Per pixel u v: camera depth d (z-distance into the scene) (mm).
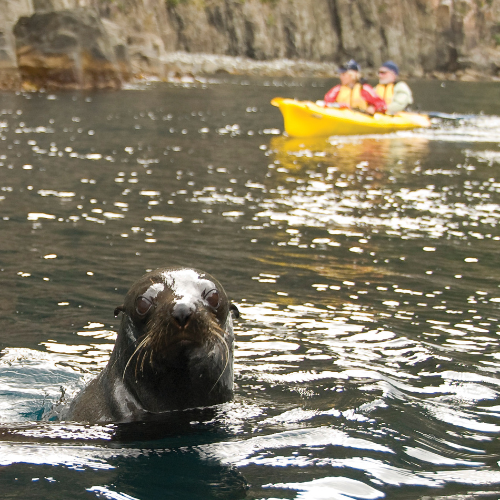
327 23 45281
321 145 14703
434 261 6500
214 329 3072
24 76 24250
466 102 26703
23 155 11688
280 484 2660
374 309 5129
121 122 16844
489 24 47656
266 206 8695
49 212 7891
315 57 45062
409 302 5309
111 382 3416
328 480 2703
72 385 3877
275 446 3000
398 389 3740
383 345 4434
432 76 46562
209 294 3191
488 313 5094
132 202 8609
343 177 10984
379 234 7488
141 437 3072
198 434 3102
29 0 26188
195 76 35406
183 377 3219
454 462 2896
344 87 17953
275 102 16000
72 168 10758
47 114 17578
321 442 3051
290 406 3463
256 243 6941
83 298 5199
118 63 28172
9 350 4285
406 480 2721
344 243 7074
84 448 2959
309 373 3947
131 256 6301
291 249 6766
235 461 2861
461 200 9398
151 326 3076
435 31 46781
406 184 10469
